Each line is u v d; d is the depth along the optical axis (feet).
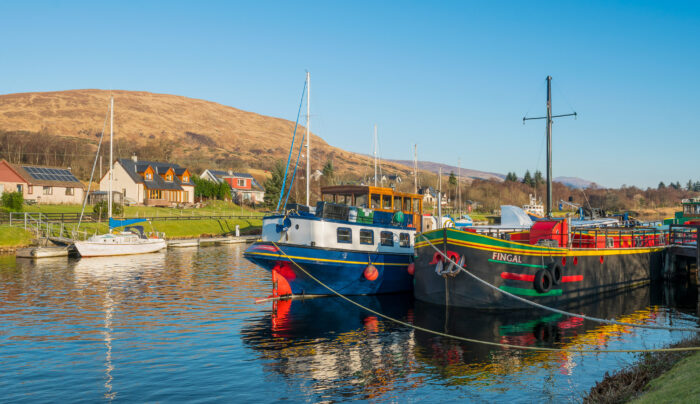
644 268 117.80
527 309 87.61
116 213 234.99
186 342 70.03
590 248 99.81
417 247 92.43
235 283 120.67
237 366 60.08
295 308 91.66
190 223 257.55
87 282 120.37
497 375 56.18
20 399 50.37
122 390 52.75
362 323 80.12
